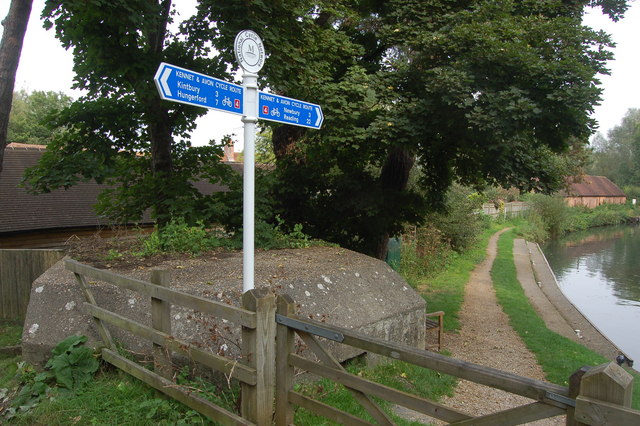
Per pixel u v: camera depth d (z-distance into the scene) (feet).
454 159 33.27
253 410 9.06
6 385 12.55
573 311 44.83
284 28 25.91
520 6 29.14
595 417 5.32
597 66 25.48
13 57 18.48
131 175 32.07
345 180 31.17
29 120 118.01
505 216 131.03
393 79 28.43
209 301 9.61
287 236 25.93
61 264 17.53
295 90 27.32
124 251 20.26
